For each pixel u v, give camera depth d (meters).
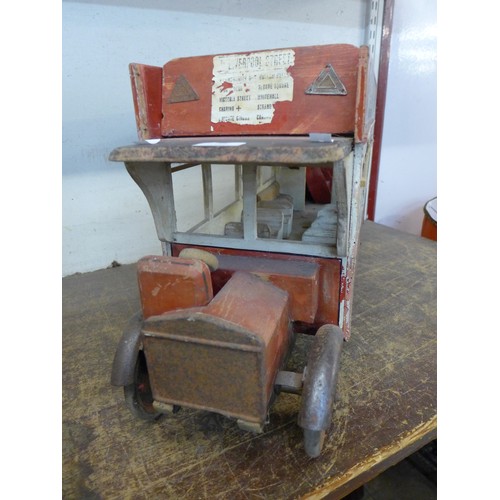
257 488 0.77
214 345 0.72
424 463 1.49
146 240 1.95
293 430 0.91
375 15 2.05
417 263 1.83
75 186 1.69
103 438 0.91
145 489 0.78
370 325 1.33
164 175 1.04
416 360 1.15
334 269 0.97
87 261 1.84
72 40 1.48
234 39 1.77
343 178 0.77
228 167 2.02
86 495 0.77
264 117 0.90
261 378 0.72
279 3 1.81
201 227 1.25
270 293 0.89
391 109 2.30
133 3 1.52
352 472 0.79
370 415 0.94
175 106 0.98
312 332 1.07
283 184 1.81
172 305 0.81
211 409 0.79
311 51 0.84
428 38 2.24
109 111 1.64
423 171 2.61
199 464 0.83
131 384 0.86
